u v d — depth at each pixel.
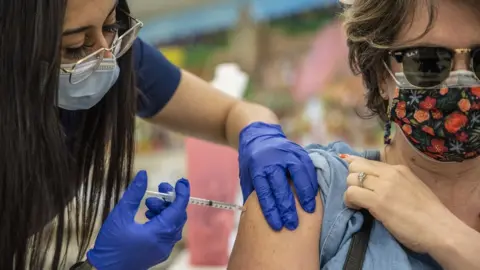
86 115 1.51
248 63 3.57
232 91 2.69
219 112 2.00
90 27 1.26
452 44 1.25
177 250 2.98
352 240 1.33
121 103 1.53
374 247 1.31
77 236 1.46
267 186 1.40
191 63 3.83
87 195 1.51
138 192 1.37
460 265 1.25
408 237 1.30
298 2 3.42
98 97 1.39
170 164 3.46
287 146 1.49
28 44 1.13
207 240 2.64
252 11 3.60
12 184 1.17
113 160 1.54
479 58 1.26
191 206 2.64
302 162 1.44
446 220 1.29
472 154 1.31
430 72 1.27
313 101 3.24
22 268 1.22
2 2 1.12
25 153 1.17
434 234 1.28
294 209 1.38
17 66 1.14
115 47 1.41
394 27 1.31
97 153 1.52
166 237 1.37
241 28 3.65
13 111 1.15
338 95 3.13
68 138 1.49
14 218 1.19
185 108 1.98
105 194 1.52
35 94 1.16
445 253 1.26
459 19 1.24
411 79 1.29
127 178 1.56
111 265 1.33
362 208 1.37
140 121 3.08
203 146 2.54
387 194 1.32
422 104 1.29
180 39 3.96
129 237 1.33
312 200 1.39
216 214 2.63
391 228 1.31
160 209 1.44
